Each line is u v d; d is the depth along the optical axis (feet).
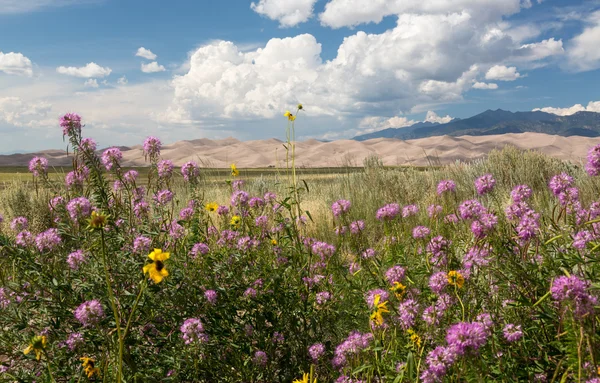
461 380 6.17
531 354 7.28
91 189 10.77
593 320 5.47
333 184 37.35
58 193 12.46
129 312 8.82
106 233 9.46
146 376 8.14
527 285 7.42
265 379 9.51
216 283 9.96
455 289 7.72
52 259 10.32
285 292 10.36
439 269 9.00
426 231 11.08
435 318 7.37
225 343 9.25
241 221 13.52
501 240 8.09
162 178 12.35
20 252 9.26
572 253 7.68
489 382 6.56
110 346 8.13
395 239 12.39
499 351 7.03
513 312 7.74
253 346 9.64
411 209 13.34
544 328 7.13
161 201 11.56
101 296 8.66
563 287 5.66
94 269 9.16
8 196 21.67
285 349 9.94
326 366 9.35
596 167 9.29
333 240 18.15
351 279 11.37
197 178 12.96
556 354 6.89
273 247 12.27
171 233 11.30
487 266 8.28
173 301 8.93
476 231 8.64
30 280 9.08
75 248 11.43
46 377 8.00
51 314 9.00
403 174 33.53
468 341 5.80
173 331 8.87
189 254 10.36
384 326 8.12
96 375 8.10
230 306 9.61
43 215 15.40
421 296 8.75
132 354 8.64
